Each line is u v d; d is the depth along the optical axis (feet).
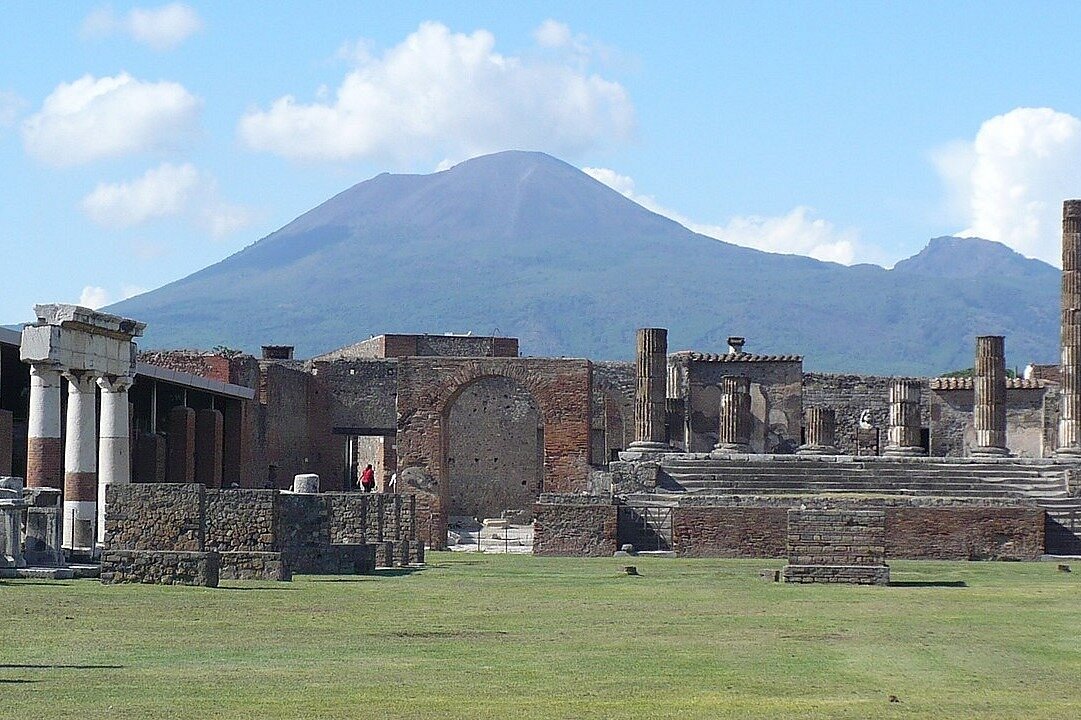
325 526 187.83
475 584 172.14
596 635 117.80
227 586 157.48
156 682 89.40
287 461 374.22
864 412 408.26
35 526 165.68
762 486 277.03
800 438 402.31
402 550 214.69
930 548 247.29
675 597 156.87
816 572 180.96
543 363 305.32
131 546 165.78
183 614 126.82
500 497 404.57
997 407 326.65
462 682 91.40
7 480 164.86
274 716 78.64
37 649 103.50
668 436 385.29
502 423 405.80
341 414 396.57
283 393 370.32
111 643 107.45
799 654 106.83
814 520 181.78
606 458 402.93
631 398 404.36
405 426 306.14
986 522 246.88
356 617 128.67
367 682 90.84
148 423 279.90
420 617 130.11
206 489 171.42
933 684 92.79
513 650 107.34
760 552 247.29
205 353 355.97
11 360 225.35
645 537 259.60
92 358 199.31
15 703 81.25
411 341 436.35
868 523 180.96
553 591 162.91
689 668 98.63
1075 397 301.43
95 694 84.64
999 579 193.36
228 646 106.93
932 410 408.67
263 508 171.22
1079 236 304.30
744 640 115.65
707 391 401.90
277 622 123.13
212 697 84.28
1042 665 102.78
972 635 121.70
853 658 104.99
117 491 166.09
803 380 407.64
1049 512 252.21
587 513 254.68
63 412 234.17
